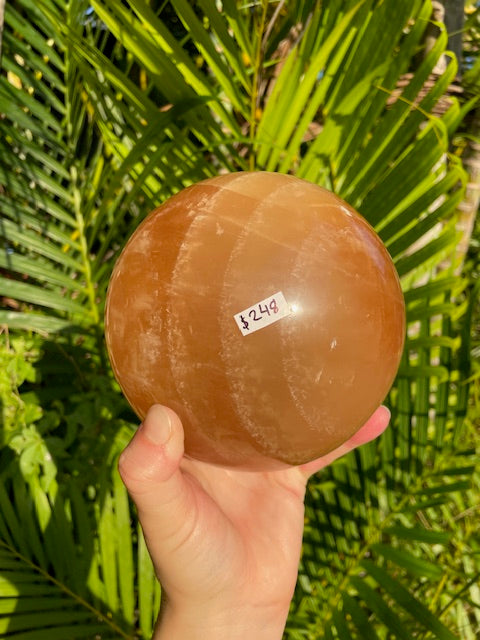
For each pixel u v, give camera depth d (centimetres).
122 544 38
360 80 35
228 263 20
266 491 30
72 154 48
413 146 37
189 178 39
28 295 45
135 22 33
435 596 48
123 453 22
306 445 22
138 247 22
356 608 38
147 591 38
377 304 21
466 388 44
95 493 45
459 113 37
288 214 21
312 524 45
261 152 38
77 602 36
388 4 34
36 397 47
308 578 44
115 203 50
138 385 22
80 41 35
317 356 20
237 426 21
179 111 35
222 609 25
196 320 20
